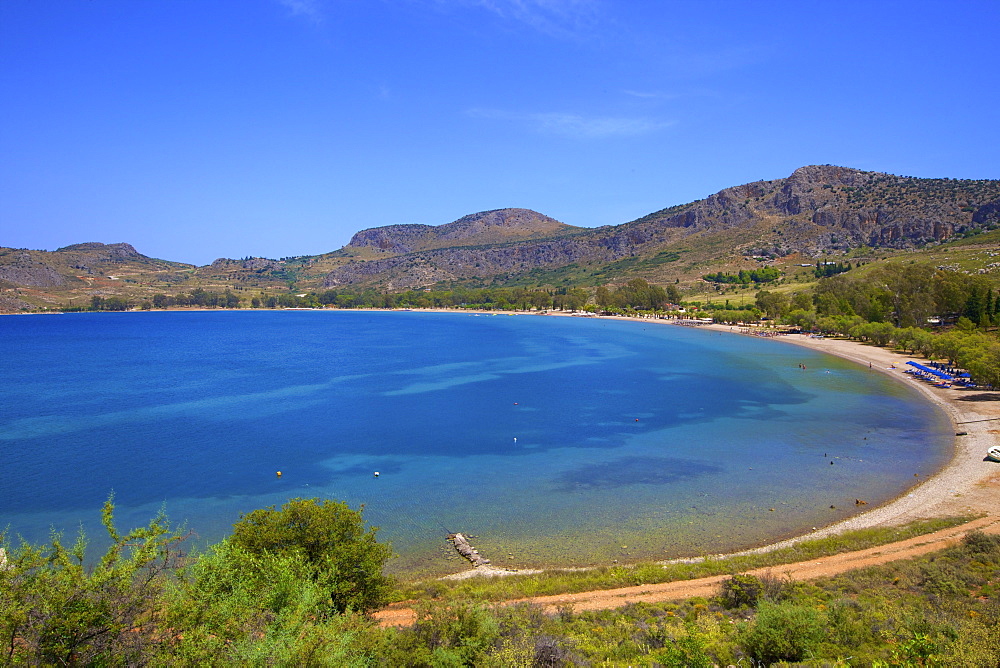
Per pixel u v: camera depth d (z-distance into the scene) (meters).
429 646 17.42
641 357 125.62
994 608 20.56
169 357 131.38
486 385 91.12
